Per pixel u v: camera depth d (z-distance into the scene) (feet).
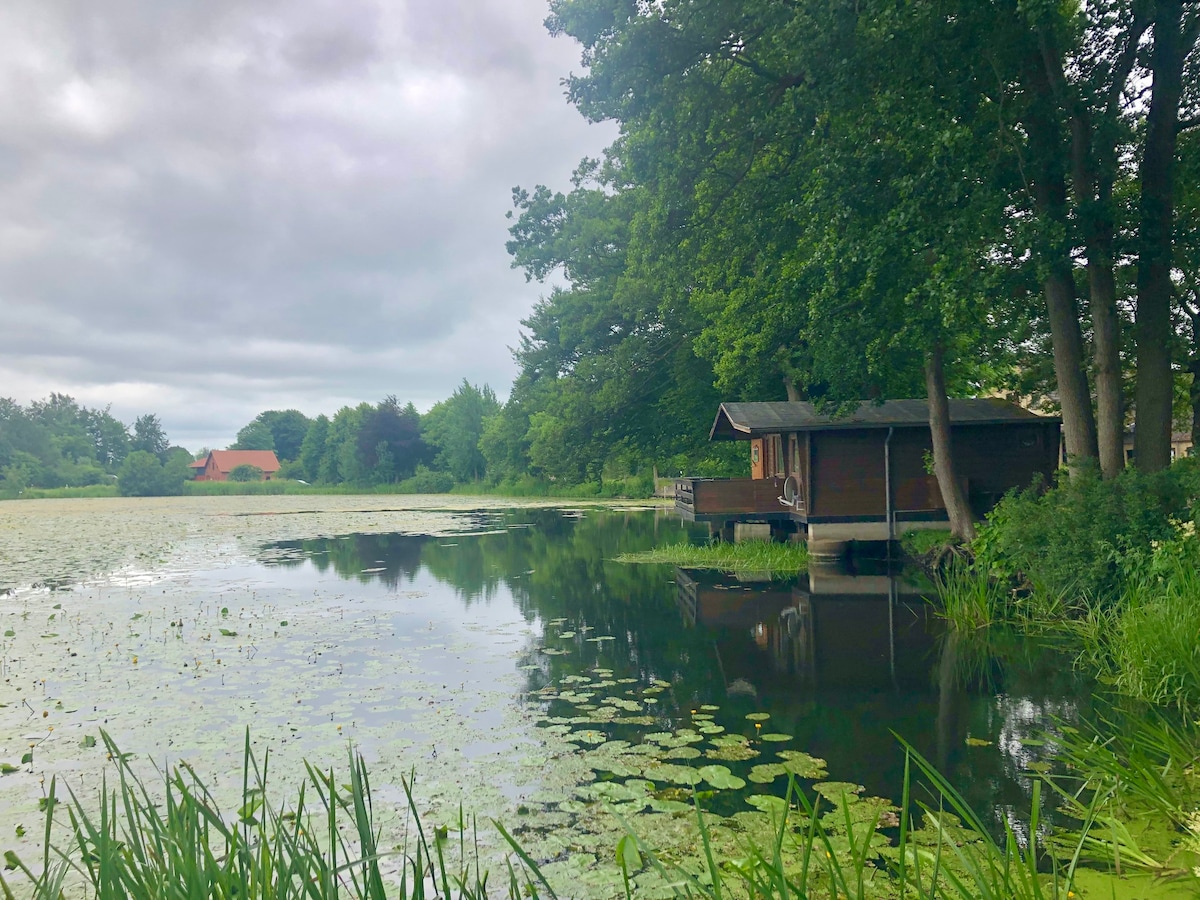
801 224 46.34
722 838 15.10
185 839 8.98
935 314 39.40
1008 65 37.68
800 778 18.11
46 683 27.37
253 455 360.69
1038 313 47.62
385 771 18.94
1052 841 14.51
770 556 58.39
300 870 8.87
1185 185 42.04
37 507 185.98
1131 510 32.81
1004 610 35.60
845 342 42.88
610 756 19.72
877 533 59.41
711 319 72.54
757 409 62.85
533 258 101.50
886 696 24.64
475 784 18.04
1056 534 35.19
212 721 22.95
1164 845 14.03
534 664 29.66
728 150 47.65
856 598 42.80
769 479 63.82
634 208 83.97
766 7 38.45
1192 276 47.29
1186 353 49.80
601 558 63.93
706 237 52.24
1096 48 39.34
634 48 42.47
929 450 59.26
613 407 93.86
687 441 96.37
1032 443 59.52
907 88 36.55
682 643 32.86
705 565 58.13
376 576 55.42
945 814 15.90
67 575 58.54
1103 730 20.62
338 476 310.24
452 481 263.49
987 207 35.70
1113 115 39.34
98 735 21.77
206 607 43.21
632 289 86.69
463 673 28.40
